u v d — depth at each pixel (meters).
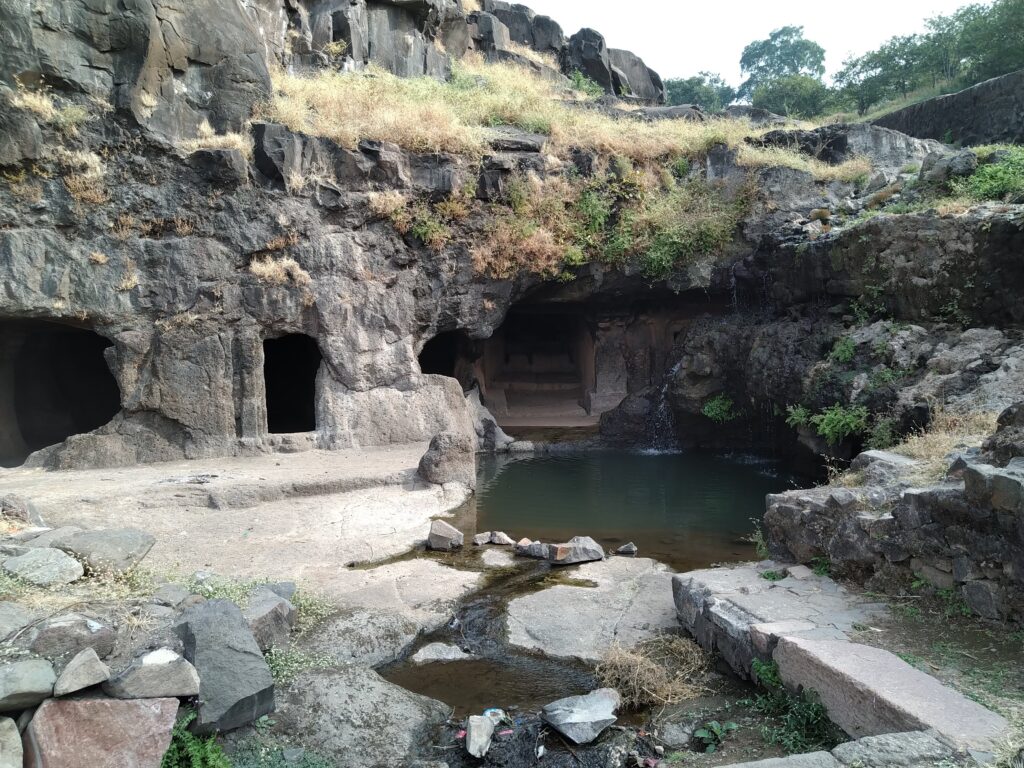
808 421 13.87
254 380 14.16
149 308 13.53
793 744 5.27
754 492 14.02
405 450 14.62
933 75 37.81
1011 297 11.80
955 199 14.20
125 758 4.50
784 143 19.69
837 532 7.52
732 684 6.38
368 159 14.97
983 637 5.80
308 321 14.62
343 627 7.27
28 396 17.05
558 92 26.80
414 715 5.91
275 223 14.11
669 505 13.09
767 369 15.29
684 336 19.11
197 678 5.01
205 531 10.28
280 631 6.66
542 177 16.81
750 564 8.38
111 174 13.15
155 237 13.59
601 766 5.34
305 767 5.09
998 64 30.05
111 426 13.48
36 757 4.32
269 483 11.59
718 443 18.34
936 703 4.74
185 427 13.77
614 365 21.20
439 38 25.39
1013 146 15.50
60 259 12.84
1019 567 5.77
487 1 30.17
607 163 17.83
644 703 6.20
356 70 20.59
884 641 5.82
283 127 14.21
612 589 8.55
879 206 16.64
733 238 18.03
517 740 5.68
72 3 12.62
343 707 5.82
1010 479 5.69
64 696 4.56
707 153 18.62
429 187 15.53
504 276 16.38
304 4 21.23
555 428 20.58
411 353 15.53
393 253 15.30
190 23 13.80
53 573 6.01
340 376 14.84
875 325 13.52
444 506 12.06
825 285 14.91
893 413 11.84
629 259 17.83
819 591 7.12
